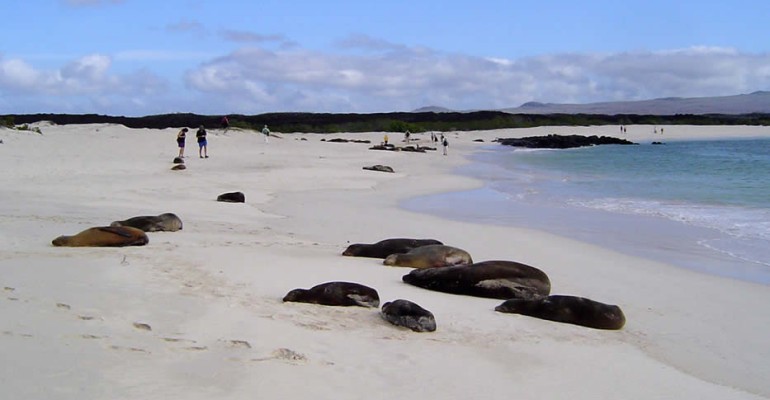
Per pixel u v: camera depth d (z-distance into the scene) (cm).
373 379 539
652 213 1855
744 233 1523
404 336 685
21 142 3122
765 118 10994
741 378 655
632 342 749
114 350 505
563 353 679
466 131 8444
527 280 902
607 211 1908
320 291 784
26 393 393
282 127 7975
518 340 710
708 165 3666
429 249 1049
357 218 1697
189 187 2108
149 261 912
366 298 790
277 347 586
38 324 545
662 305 930
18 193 1711
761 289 1038
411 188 2544
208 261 955
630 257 1270
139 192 1891
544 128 9056
